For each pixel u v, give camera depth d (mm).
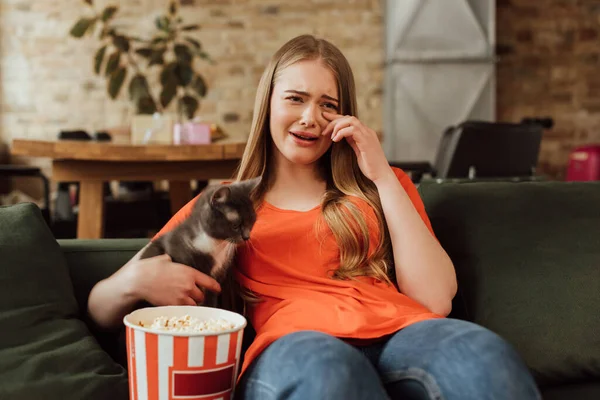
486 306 1505
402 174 1591
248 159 1541
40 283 1323
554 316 1474
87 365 1262
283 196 1526
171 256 1360
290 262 1391
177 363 1060
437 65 6137
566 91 6527
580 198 1659
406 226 1396
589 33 6488
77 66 6070
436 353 1070
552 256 1551
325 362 991
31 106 6090
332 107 1495
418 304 1349
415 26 6102
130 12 6105
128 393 1272
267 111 1523
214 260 1371
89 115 6105
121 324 1359
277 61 1504
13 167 3771
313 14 6293
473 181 1740
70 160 2551
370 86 6383
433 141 6168
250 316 1406
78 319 1363
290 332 1201
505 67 6527
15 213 1408
